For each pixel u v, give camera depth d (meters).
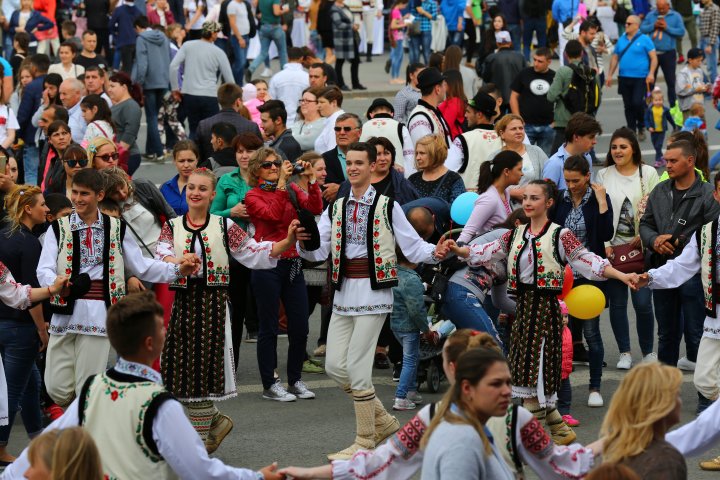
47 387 9.31
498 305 11.00
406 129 14.33
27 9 28.92
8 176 11.16
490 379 6.04
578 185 11.31
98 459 5.66
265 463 9.80
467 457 5.97
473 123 14.76
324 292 12.80
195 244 9.48
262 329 11.48
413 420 6.55
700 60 23.22
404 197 12.24
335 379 9.99
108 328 6.56
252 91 19.14
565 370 10.59
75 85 16.72
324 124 15.55
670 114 22.45
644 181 12.21
